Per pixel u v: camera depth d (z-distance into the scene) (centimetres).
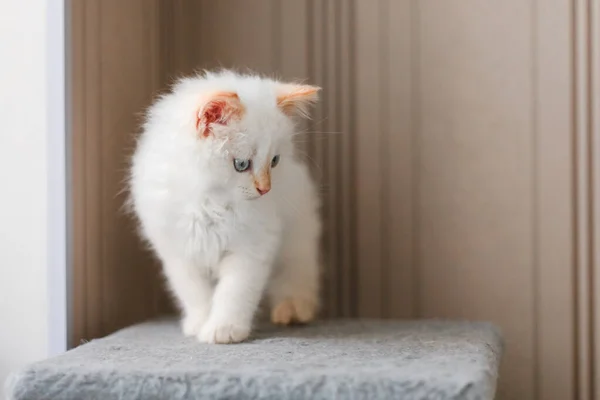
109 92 98
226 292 90
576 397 102
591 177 102
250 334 91
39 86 92
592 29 102
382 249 107
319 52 108
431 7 105
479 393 76
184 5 109
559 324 103
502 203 104
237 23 109
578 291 103
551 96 103
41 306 92
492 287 104
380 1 106
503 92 104
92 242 96
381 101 106
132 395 78
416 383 76
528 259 104
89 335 95
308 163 107
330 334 92
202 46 109
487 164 104
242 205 89
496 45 104
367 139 107
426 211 106
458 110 105
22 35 92
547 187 103
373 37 106
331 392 76
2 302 93
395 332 92
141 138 95
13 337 93
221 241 90
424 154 106
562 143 103
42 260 92
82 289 94
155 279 108
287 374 77
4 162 93
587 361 102
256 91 90
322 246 107
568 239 103
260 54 108
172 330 94
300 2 108
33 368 79
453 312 105
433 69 105
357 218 107
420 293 106
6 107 93
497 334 94
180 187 88
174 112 90
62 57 92
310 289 99
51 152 92
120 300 101
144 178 90
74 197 93
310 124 108
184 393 77
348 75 107
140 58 104
